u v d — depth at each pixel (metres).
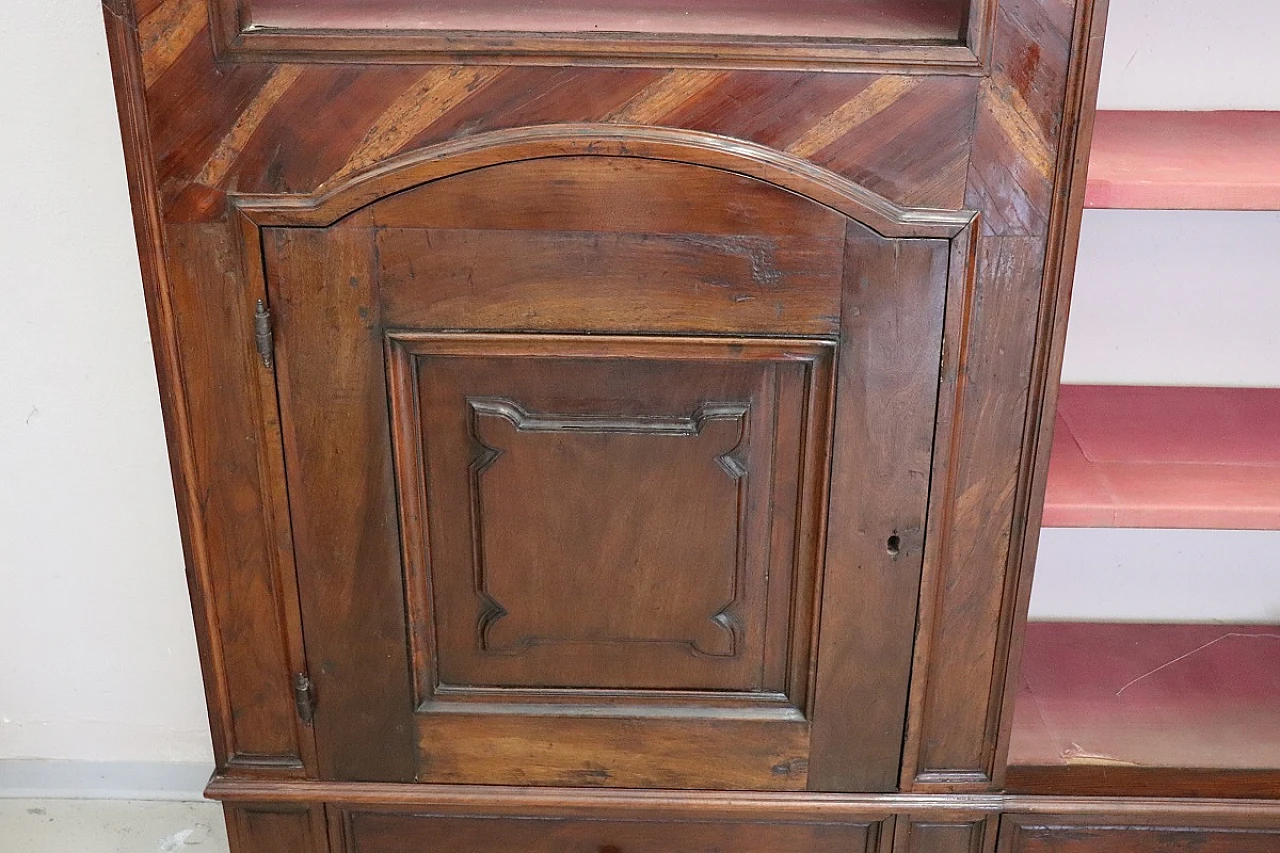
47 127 1.44
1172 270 1.54
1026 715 1.43
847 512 1.21
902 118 1.05
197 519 1.23
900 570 1.23
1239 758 1.36
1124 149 1.27
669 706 1.32
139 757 1.79
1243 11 1.43
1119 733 1.40
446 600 1.27
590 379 1.17
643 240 1.10
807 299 1.12
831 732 1.31
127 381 1.57
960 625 1.26
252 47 1.04
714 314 1.13
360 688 1.30
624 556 1.24
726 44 1.03
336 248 1.11
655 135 1.06
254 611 1.27
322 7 1.10
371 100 1.05
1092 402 1.54
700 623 1.27
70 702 1.76
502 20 1.09
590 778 1.35
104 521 1.65
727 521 1.22
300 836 1.39
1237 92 1.47
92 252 1.50
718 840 1.38
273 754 1.34
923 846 1.38
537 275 1.12
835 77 1.04
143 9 1.03
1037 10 1.02
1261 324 1.57
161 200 1.09
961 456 1.18
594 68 1.04
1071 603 1.71
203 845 1.69
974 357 1.14
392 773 1.35
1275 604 1.70
